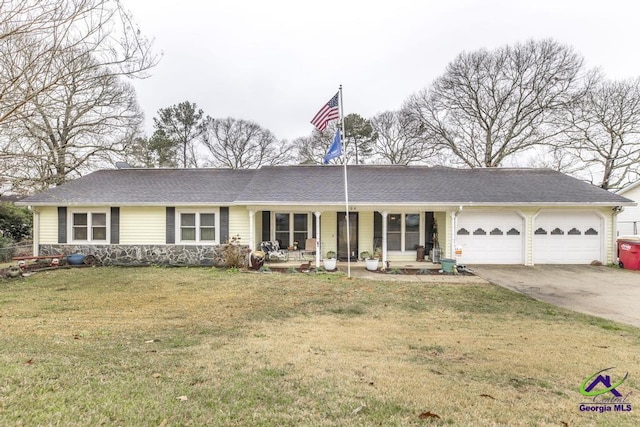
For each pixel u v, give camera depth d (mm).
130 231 14422
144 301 8289
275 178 16016
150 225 14438
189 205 14141
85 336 5543
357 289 9859
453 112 29000
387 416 3094
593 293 9555
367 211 15250
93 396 3279
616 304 8391
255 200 13438
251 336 5695
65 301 8250
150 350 4840
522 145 26766
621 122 23844
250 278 11375
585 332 6168
